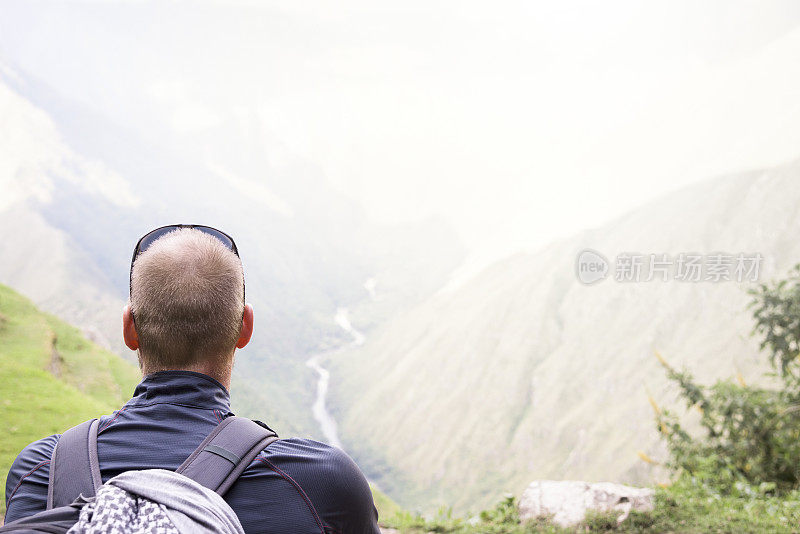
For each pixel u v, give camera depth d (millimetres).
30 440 6320
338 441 88438
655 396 70312
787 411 7891
